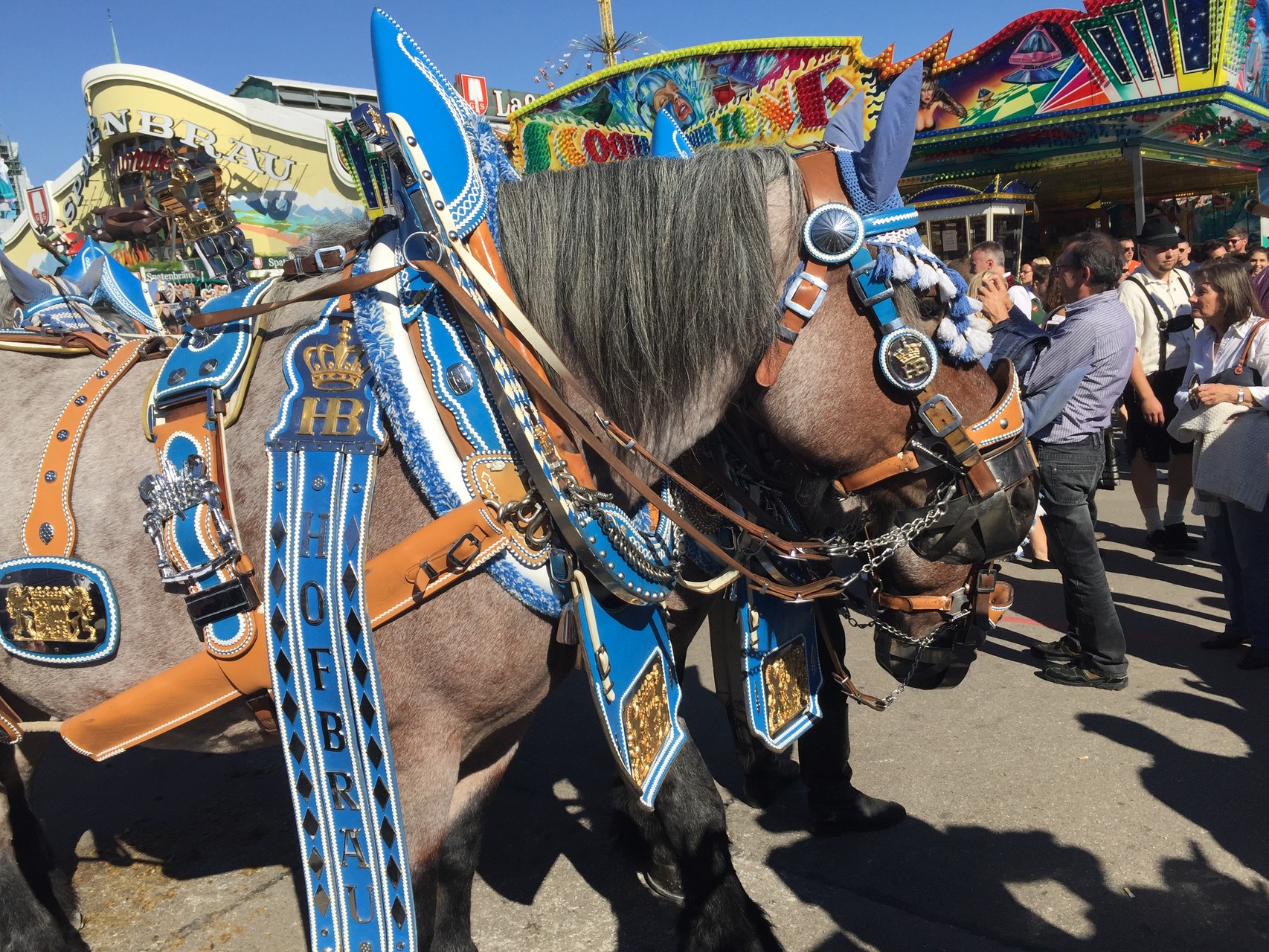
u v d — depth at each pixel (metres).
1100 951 1.97
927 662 1.63
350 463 1.26
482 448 1.27
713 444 1.73
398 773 1.34
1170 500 4.60
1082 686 3.22
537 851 2.49
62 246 2.10
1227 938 1.98
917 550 1.52
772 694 1.86
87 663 1.35
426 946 1.43
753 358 1.40
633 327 1.39
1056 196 11.55
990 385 1.49
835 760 2.40
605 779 2.83
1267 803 2.45
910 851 2.36
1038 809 2.50
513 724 1.58
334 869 1.28
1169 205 12.29
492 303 1.33
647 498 1.36
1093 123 7.78
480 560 1.26
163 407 1.34
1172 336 4.59
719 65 6.79
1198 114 7.43
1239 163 10.05
